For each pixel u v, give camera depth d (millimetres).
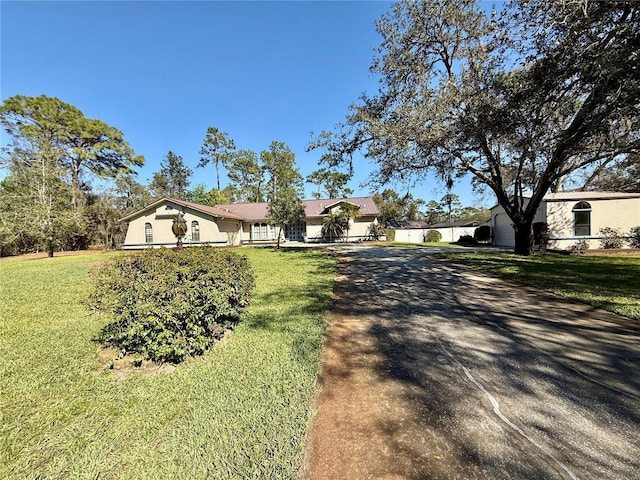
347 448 1959
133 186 26953
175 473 1738
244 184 39750
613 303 5012
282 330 4113
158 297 3131
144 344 3195
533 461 1805
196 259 4180
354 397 2564
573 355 3258
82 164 26484
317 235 25250
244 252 16031
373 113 11352
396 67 10625
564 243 14586
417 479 1696
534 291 6148
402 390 2652
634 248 13773
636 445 1925
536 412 2295
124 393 2631
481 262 10344
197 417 2250
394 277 8039
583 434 2037
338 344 3719
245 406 2379
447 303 5426
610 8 5059
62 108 25188
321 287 6836
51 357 3436
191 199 40906
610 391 2566
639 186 18453
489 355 3307
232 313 4184
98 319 4848
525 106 6953
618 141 7148
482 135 8250
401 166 10969
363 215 24703
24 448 1977
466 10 9531
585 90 6250
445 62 11023
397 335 3961
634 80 5117
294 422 2184
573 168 10211
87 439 2053
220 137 38094
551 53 6086
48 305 5719
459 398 2506
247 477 1705
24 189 17078
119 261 4727
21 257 17438
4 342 3889
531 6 6188
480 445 1952
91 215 21625
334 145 11938
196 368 3061
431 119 8930
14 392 2676
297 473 1749
